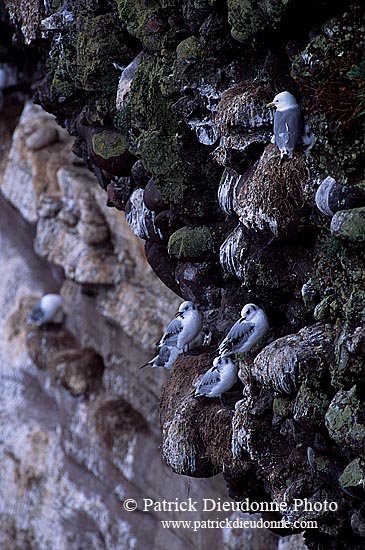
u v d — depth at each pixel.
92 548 25.89
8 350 30.92
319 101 9.27
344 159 9.26
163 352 13.70
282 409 10.77
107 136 14.38
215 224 12.80
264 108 10.48
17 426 29.94
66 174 26.33
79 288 26.67
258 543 18.55
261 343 11.83
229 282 12.91
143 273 23.45
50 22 14.65
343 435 9.38
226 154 11.08
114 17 13.97
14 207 32.34
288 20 9.60
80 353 26.62
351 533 10.87
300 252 10.80
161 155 12.55
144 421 23.59
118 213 23.70
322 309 10.06
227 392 12.95
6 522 29.98
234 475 12.62
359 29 9.29
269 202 10.40
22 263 32.47
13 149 30.36
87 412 25.47
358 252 9.47
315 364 9.99
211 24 10.95
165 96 12.30
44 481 28.28
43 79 16.53
